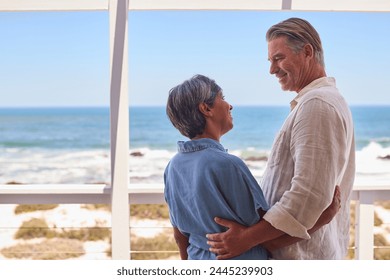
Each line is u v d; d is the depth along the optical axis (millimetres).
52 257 5902
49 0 2418
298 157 1478
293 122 1555
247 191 1457
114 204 2432
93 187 2453
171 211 1625
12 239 6215
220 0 2457
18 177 18500
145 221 8500
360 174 18500
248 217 1469
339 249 1724
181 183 1532
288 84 1681
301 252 1587
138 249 7637
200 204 1473
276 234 1461
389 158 18500
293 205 1441
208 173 1443
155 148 18422
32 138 18812
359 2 2482
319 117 1477
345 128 1529
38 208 8906
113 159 2432
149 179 18297
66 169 18719
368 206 2463
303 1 2465
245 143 18562
